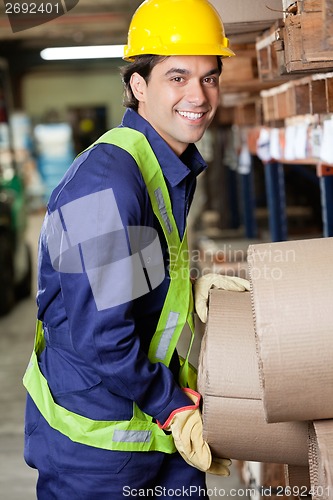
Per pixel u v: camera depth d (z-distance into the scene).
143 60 2.19
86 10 13.55
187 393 2.23
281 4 2.71
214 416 2.10
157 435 2.23
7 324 8.91
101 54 15.88
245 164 7.36
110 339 2.03
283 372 1.84
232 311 2.18
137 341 2.07
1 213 9.27
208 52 2.13
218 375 2.09
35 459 2.25
